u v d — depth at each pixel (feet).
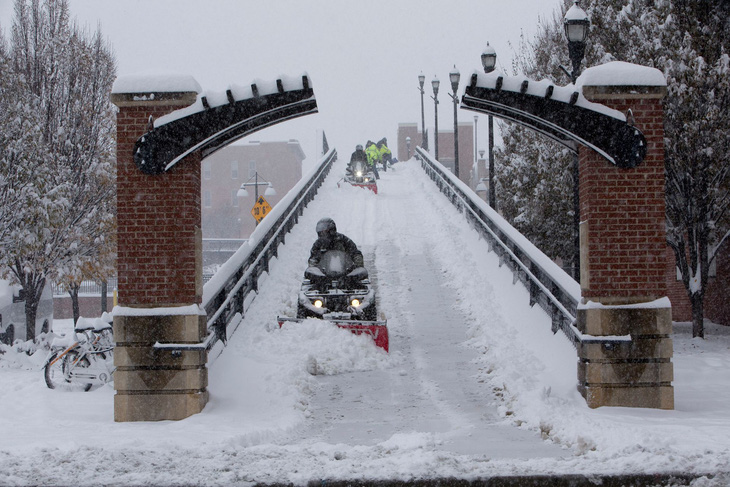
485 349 63.31
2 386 57.16
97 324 57.88
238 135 51.42
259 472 30.83
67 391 56.03
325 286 69.15
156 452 34.88
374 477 29.81
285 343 61.46
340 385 55.36
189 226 47.80
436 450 36.55
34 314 92.89
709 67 71.10
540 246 98.99
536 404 45.75
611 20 78.64
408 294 85.46
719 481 29.01
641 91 48.01
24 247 81.82
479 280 85.25
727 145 69.92
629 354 47.16
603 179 48.32
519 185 102.27
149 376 46.70
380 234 117.80
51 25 95.40
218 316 58.65
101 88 96.32
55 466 32.04
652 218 48.16
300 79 47.29
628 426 39.01
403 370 58.80
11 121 81.56
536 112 48.01
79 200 92.12
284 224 106.22
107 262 102.27
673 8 73.51
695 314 76.64
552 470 30.81
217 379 53.42
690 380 57.06
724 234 79.10
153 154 46.93
